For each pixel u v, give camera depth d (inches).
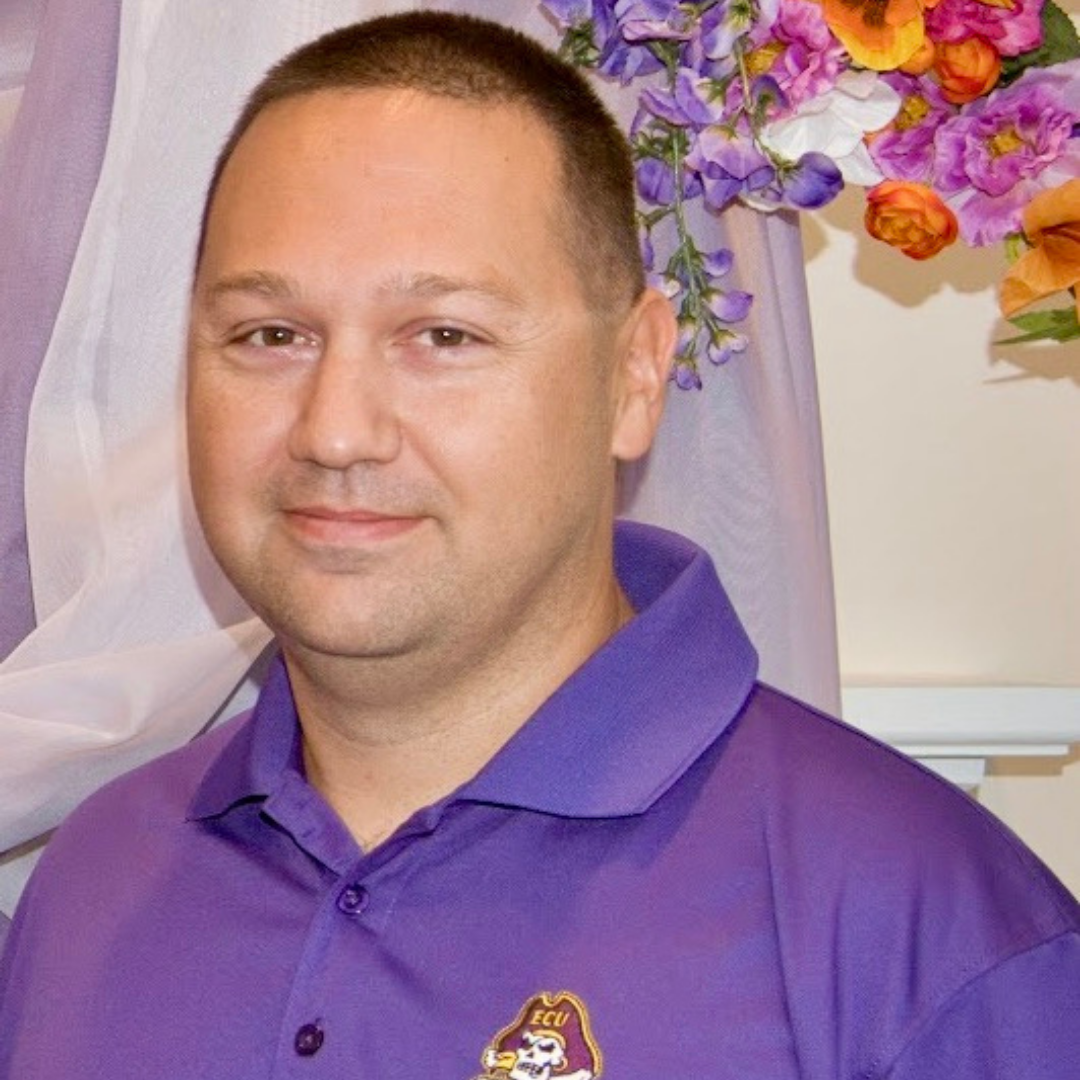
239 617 77.0
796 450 79.2
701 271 75.6
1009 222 72.1
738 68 71.6
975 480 98.1
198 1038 59.5
